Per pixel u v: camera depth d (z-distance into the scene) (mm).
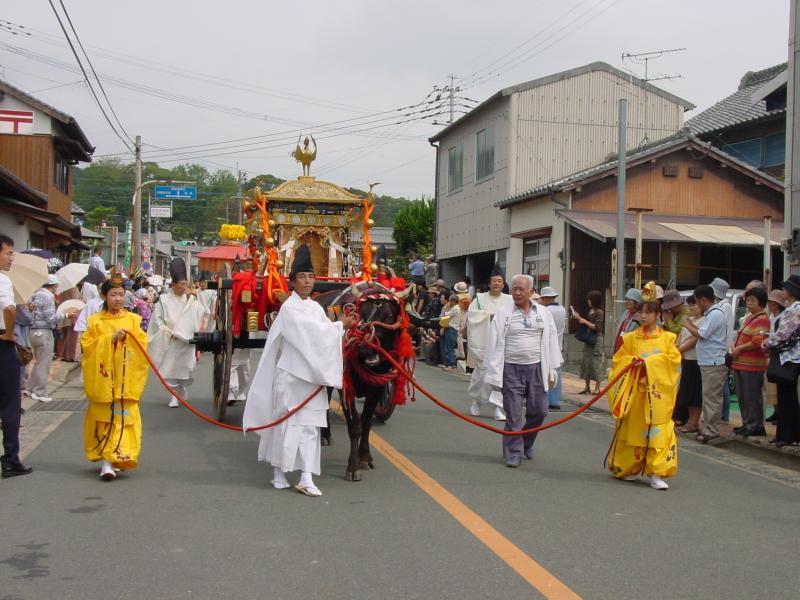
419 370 17875
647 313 7676
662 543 5762
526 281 8445
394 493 7004
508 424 8328
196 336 10391
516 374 8391
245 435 9531
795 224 11031
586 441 9891
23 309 8938
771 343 8930
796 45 11086
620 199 15523
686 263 20641
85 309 14008
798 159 10992
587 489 7363
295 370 6852
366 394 7730
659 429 7445
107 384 7188
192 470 7773
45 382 12078
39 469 7691
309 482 6875
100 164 70000
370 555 5344
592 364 14062
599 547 5625
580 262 20672
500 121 25719
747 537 5984
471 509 6527
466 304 16266
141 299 19391
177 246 58000
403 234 39688
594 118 25594
